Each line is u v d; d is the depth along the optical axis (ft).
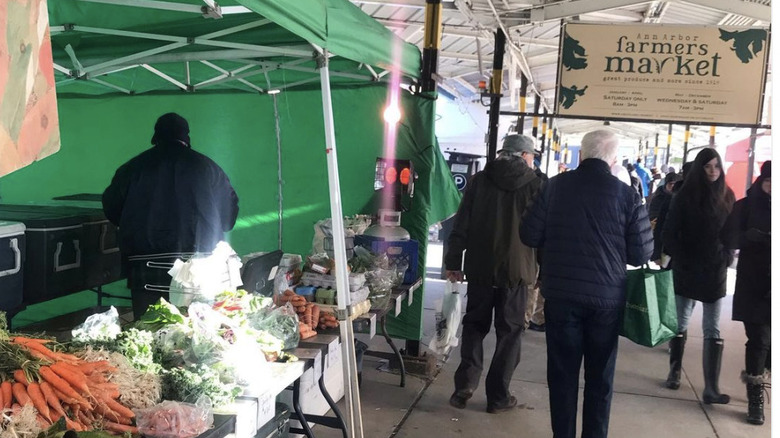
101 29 11.93
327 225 14.94
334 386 14.35
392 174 16.47
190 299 10.52
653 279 12.15
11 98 4.24
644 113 19.84
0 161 4.11
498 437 13.75
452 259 14.78
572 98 20.21
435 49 17.47
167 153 12.42
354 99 18.20
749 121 19.33
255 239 19.11
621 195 11.46
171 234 12.23
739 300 14.74
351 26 11.38
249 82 18.28
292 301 11.51
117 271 14.99
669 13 27.99
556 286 11.56
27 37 4.47
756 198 14.24
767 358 15.05
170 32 12.26
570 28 20.03
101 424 6.86
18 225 11.52
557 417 11.82
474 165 43.65
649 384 17.48
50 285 12.56
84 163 19.27
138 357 8.19
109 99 19.04
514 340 14.78
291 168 18.76
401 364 16.55
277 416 9.35
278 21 8.62
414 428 14.01
